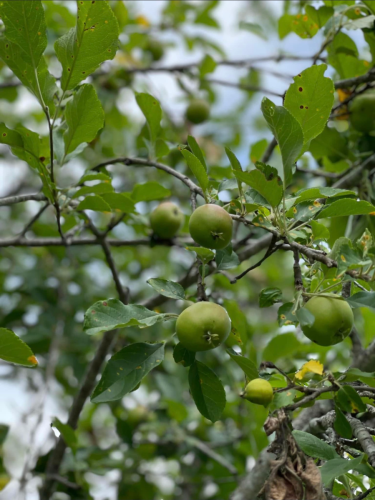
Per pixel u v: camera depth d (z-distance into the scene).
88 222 4.08
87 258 6.35
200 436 5.23
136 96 3.60
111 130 6.98
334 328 2.21
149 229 4.54
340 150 4.28
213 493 5.19
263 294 2.46
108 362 2.31
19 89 6.38
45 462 4.51
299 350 4.08
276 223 2.40
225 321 2.32
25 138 3.00
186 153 2.41
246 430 4.93
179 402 5.01
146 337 5.52
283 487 1.99
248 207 2.47
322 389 2.24
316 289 2.33
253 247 4.29
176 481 5.21
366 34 4.23
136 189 3.98
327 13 4.30
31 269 6.03
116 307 2.34
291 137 2.32
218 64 5.92
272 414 2.21
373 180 4.20
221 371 5.31
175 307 5.79
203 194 2.57
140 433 5.38
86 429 5.93
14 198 3.24
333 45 4.23
